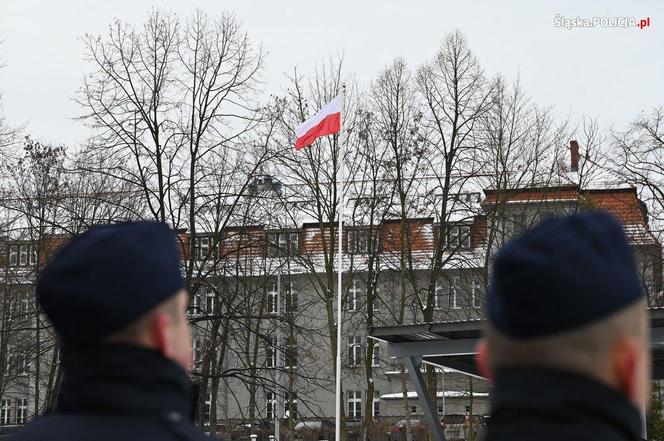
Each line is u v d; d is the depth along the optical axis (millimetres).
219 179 37688
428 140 46844
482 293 45344
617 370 2381
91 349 3018
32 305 41500
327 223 49375
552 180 46656
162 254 3104
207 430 41812
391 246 50344
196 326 37500
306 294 59094
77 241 3135
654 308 15789
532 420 2367
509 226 47469
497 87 48281
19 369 42750
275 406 49531
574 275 2352
